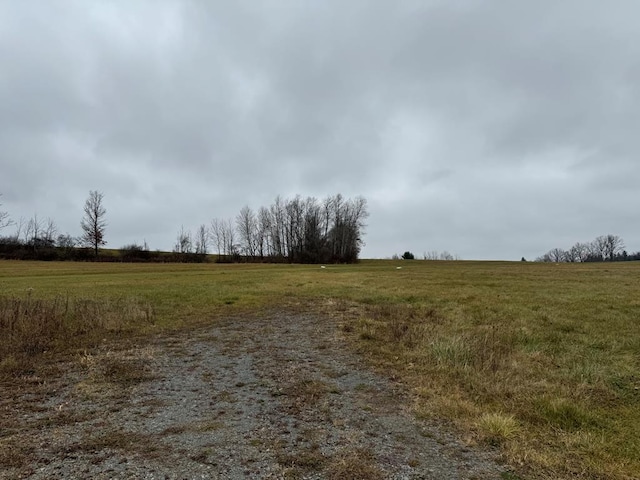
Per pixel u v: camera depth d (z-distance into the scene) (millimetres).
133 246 80500
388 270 44031
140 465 3887
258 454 4141
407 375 6996
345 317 12938
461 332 9945
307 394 6098
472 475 3752
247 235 90500
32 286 22719
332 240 83938
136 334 10445
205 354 8578
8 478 3615
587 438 4523
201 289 20984
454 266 57500
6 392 6078
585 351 8242
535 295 16969
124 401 5766
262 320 12688
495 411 5285
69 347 8875
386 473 3770
